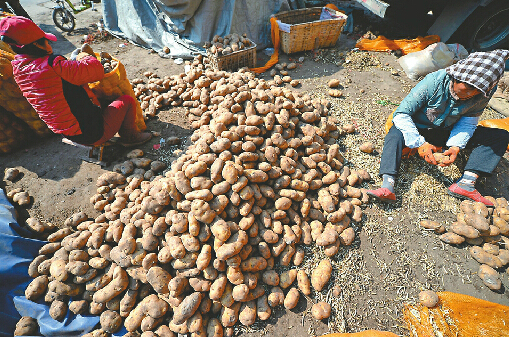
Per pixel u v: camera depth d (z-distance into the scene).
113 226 2.53
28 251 2.59
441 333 2.21
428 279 2.57
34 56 2.48
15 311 2.37
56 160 3.70
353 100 4.57
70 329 2.27
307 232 2.69
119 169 3.36
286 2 6.01
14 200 3.15
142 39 6.34
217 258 2.27
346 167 3.25
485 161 2.88
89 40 6.74
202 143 2.69
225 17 5.48
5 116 3.56
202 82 4.07
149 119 4.29
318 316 2.30
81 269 2.36
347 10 7.68
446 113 2.91
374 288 2.51
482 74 2.41
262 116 2.98
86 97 2.90
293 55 5.95
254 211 2.54
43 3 9.84
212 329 2.21
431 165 3.46
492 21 5.41
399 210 3.05
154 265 2.31
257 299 2.39
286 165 2.72
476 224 2.67
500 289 2.50
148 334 2.17
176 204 2.49
